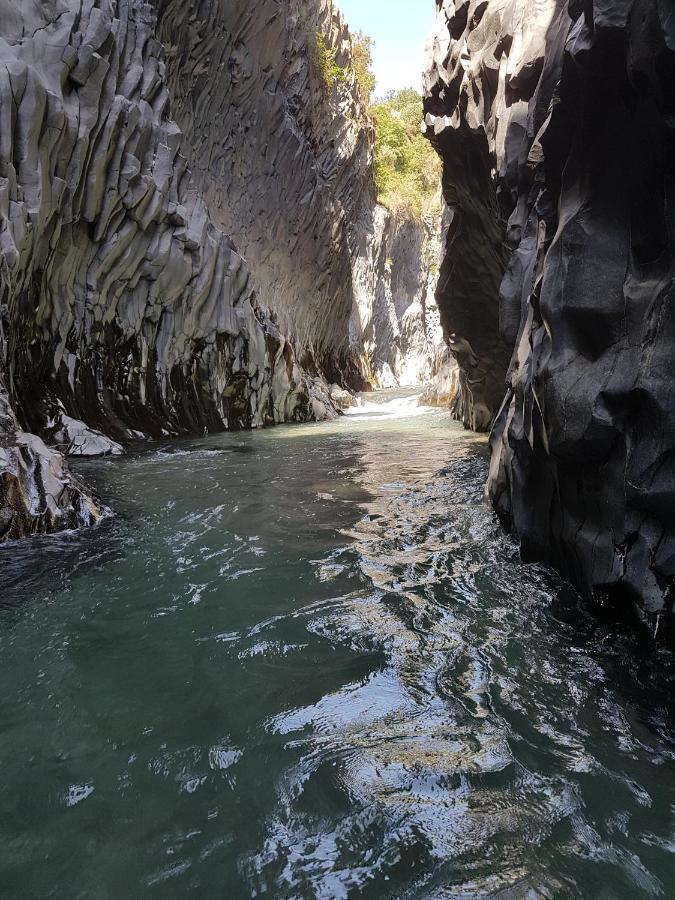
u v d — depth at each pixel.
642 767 2.21
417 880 1.75
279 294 20.62
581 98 3.38
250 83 17.64
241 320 14.78
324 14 24.81
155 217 12.12
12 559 4.50
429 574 4.11
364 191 31.67
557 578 3.87
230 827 1.96
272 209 19.83
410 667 2.95
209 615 3.56
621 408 3.03
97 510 5.61
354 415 18.66
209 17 14.91
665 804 2.03
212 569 4.29
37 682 2.86
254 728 2.49
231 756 2.31
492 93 7.05
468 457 8.95
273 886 1.74
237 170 17.56
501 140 6.46
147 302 12.53
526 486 4.23
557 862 1.81
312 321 24.41
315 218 23.44
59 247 10.34
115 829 1.96
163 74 12.79
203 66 15.22
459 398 15.12
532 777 2.17
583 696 2.65
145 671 2.95
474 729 2.45
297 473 7.94
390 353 37.25
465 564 4.27
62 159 9.80
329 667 2.96
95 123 10.28
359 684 2.81
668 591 2.75
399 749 2.34
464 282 10.37
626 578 2.96
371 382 33.44
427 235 39.28
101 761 2.29
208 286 13.66
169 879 1.77
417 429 13.42
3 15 9.29
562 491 3.61
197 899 1.70
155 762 2.29
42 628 3.41
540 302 3.64
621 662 2.91
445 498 6.27
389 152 37.50
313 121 23.84
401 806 2.04
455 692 2.72
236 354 14.70
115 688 2.80
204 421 13.71
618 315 3.13
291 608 3.64
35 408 9.70
